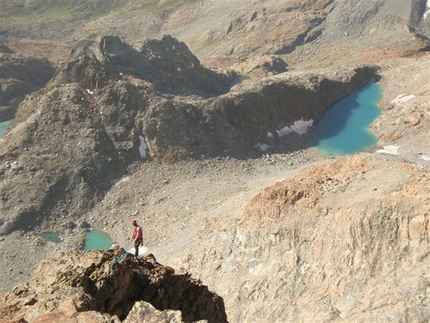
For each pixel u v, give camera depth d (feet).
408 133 337.11
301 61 618.03
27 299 78.54
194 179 292.20
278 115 368.89
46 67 558.15
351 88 425.69
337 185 192.75
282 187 197.77
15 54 556.92
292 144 354.33
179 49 492.95
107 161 301.43
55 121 315.78
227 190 268.00
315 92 396.37
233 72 543.80
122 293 88.02
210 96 464.24
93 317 67.82
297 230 179.11
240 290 171.53
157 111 321.32
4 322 68.74
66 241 253.85
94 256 91.76
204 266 194.80
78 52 358.43
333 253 162.20
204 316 97.96
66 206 278.67
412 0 646.74
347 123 379.96
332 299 144.97
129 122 320.29
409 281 128.67
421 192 162.71
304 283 161.38
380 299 124.47
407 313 109.81
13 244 250.37
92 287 84.43
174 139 316.81
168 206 267.59
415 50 520.83
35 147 304.50
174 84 451.12
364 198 171.42
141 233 109.91
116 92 330.75
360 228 160.25
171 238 236.63
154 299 91.81
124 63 432.66
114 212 274.98
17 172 290.35
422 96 382.01
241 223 198.39
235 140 336.49
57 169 293.02
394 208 158.92
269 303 160.66
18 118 351.87
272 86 375.86
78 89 332.60
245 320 158.81
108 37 439.22
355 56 540.11
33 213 269.23
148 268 97.66
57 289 81.41
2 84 493.36
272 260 177.99
